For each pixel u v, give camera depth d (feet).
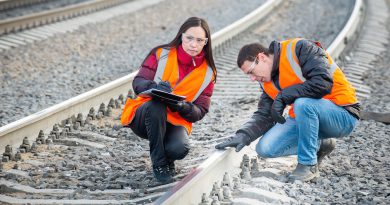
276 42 28.71
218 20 88.02
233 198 26.40
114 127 38.50
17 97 48.91
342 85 29.25
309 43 28.43
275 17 89.92
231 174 29.14
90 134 36.50
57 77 55.88
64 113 38.24
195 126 40.52
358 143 36.63
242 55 28.63
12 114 43.83
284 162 32.30
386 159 34.06
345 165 32.40
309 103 28.43
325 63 28.02
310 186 28.76
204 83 29.50
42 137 35.19
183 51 29.04
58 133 36.04
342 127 29.37
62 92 50.55
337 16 89.92
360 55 67.46
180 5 99.71
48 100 47.96
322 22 86.07
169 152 29.30
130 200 27.14
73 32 74.59
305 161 29.25
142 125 29.40
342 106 29.17
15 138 34.14
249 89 50.60
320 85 27.81
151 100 28.84
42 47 66.49
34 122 35.40
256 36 76.48
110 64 61.87
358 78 56.80
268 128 30.17
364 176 30.96
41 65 60.08
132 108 29.78
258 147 30.25
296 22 86.43
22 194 28.40
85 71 58.54
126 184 29.48
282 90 28.58
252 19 80.18
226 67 60.08
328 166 32.09
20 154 32.65
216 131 38.78
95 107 41.50
